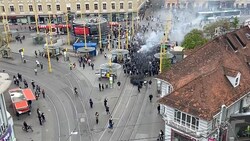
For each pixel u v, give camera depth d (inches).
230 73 1674.5
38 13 4382.4
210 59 1866.4
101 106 2247.8
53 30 4008.4
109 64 2677.2
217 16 4571.9
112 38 3644.2
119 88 2502.5
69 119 2101.4
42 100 2349.9
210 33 2938.0
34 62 3100.4
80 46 3309.5
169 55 2664.9
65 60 3117.6
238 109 1691.7
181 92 1644.9
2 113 1604.3
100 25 3577.8
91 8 4365.2
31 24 4419.3
